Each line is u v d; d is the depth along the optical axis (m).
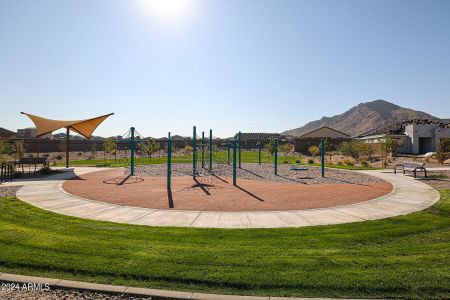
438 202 10.45
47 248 5.79
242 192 13.06
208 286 4.40
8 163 19.22
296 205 10.30
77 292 4.28
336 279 4.54
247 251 5.73
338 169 24.19
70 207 9.70
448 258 5.39
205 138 34.31
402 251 5.75
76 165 27.64
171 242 6.25
